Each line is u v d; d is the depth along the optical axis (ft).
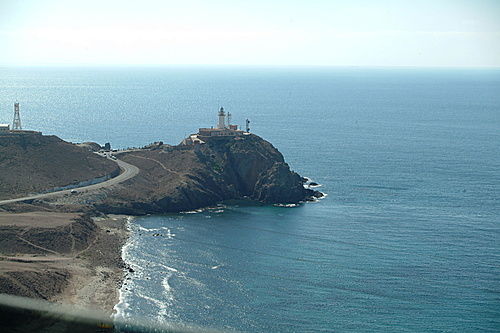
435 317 459.32
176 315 460.96
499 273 539.70
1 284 466.70
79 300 481.05
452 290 504.02
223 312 466.29
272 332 436.35
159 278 529.04
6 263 520.01
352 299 487.20
